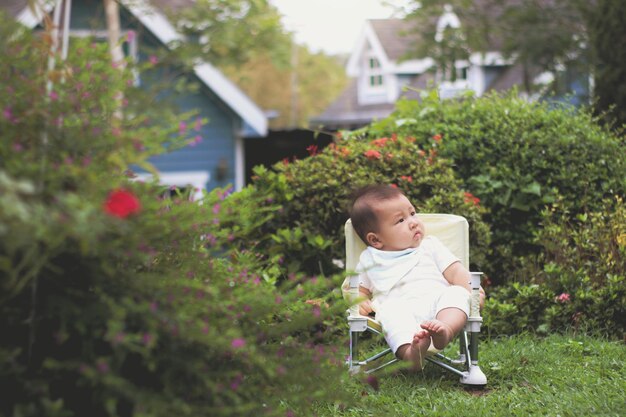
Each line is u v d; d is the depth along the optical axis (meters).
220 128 15.44
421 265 5.07
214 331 2.79
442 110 8.09
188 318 2.78
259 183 6.50
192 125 3.18
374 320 4.93
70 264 2.80
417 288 4.94
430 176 6.67
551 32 13.33
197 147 15.37
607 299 5.95
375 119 8.66
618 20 8.78
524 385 4.74
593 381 4.68
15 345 2.83
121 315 2.56
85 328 2.73
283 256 6.33
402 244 5.12
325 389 3.16
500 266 7.41
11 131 2.75
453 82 14.63
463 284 5.00
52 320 2.84
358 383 4.58
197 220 3.17
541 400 4.41
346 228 5.33
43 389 2.68
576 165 7.49
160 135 3.01
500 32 14.16
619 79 8.80
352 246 5.31
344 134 7.90
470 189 7.58
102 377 2.55
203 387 2.86
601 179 7.55
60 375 2.80
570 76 13.03
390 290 5.01
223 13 9.16
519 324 5.94
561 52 13.23
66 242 2.59
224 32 9.13
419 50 14.71
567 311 5.95
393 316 4.72
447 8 14.70
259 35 9.52
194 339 2.79
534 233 6.89
